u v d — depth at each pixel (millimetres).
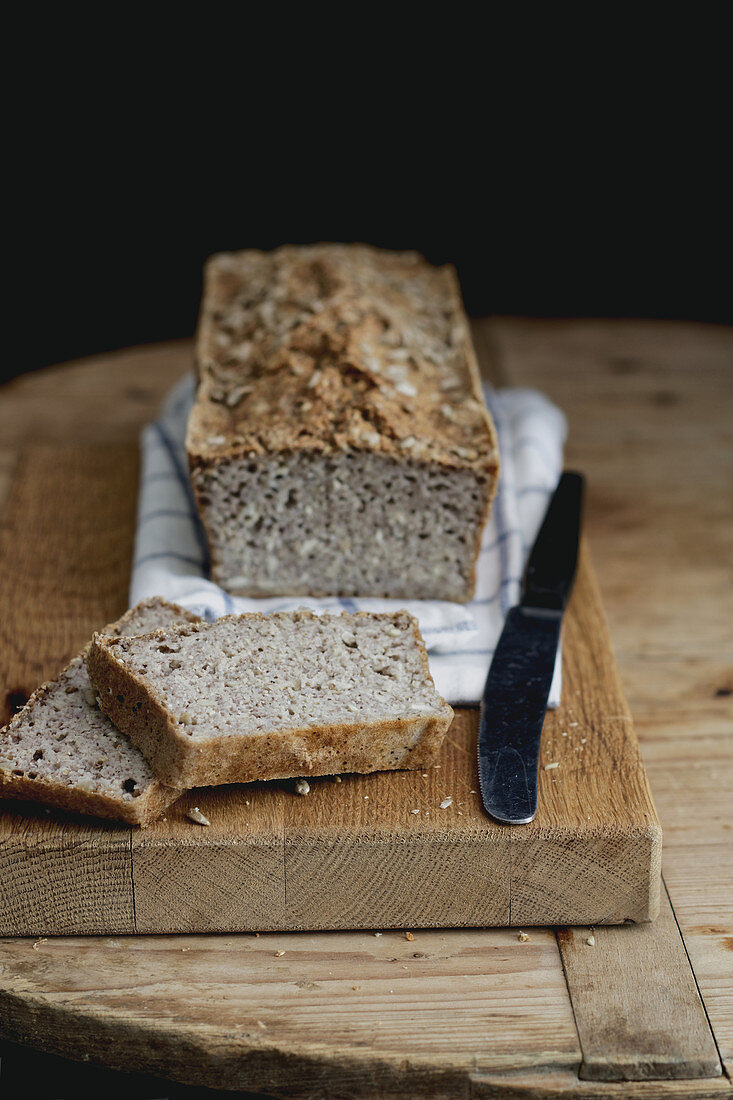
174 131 1479
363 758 723
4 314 1501
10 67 1438
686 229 1423
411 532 809
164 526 852
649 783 760
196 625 761
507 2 1358
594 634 805
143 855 700
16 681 778
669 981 694
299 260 951
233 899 707
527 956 703
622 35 1349
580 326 1094
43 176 1514
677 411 1004
